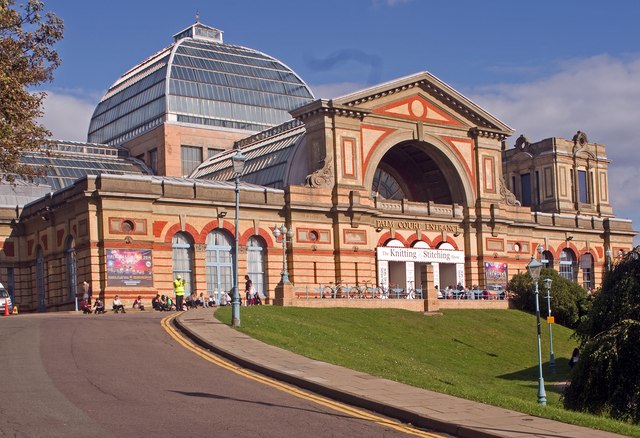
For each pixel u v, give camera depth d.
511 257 77.94
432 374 36.34
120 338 32.06
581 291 67.44
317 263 66.12
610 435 16.73
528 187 93.75
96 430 16.38
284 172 70.50
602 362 27.86
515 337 58.09
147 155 89.69
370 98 69.81
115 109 98.00
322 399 20.94
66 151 87.62
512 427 17.20
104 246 56.47
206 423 17.36
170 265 59.69
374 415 19.17
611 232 87.62
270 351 28.66
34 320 41.19
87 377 22.92
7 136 33.22
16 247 67.12
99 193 56.38
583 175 93.62
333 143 67.88
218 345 29.52
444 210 74.19
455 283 74.44
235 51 98.31
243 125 92.50
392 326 53.31
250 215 64.06
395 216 70.56
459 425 17.25
